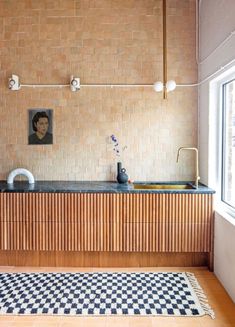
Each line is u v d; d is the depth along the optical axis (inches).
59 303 96.6
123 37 138.8
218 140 123.3
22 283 109.9
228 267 102.5
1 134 141.4
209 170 125.3
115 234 119.4
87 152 140.9
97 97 139.9
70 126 140.5
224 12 105.0
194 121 139.8
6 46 139.6
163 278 114.0
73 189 118.9
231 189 115.9
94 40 139.0
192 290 104.8
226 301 98.3
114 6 138.4
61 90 140.0
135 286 107.6
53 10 138.9
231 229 99.9
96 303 96.7
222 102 121.0
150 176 141.1
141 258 124.4
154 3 138.0
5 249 121.2
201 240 119.3
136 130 140.3
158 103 139.7
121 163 138.5
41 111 140.5
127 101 139.8
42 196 119.3
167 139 140.3
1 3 139.4
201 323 87.2
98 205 118.9
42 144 141.3
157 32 138.4
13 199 119.8
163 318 89.4
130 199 118.6
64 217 119.6
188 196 118.3
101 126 140.3
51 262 125.6
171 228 119.0
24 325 86.4
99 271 120.3
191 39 138.3
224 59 105.7
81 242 120.0
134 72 139.3
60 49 139.3
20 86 140.2
